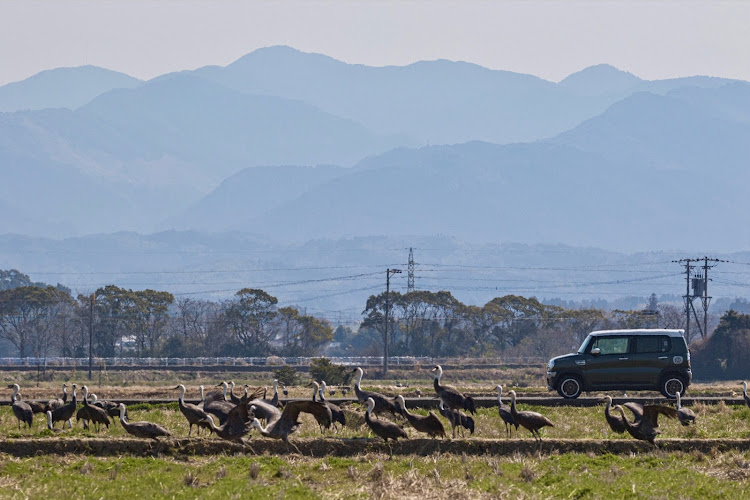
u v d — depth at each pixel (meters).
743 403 142.75
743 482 82.75
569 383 145.38
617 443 98.00
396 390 186.50
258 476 83.88
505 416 104.00
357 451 95.69
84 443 94.19
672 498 76.31
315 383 115.12
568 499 76.19
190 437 97.25
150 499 74.31
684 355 144.50
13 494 76.19
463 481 81.88
